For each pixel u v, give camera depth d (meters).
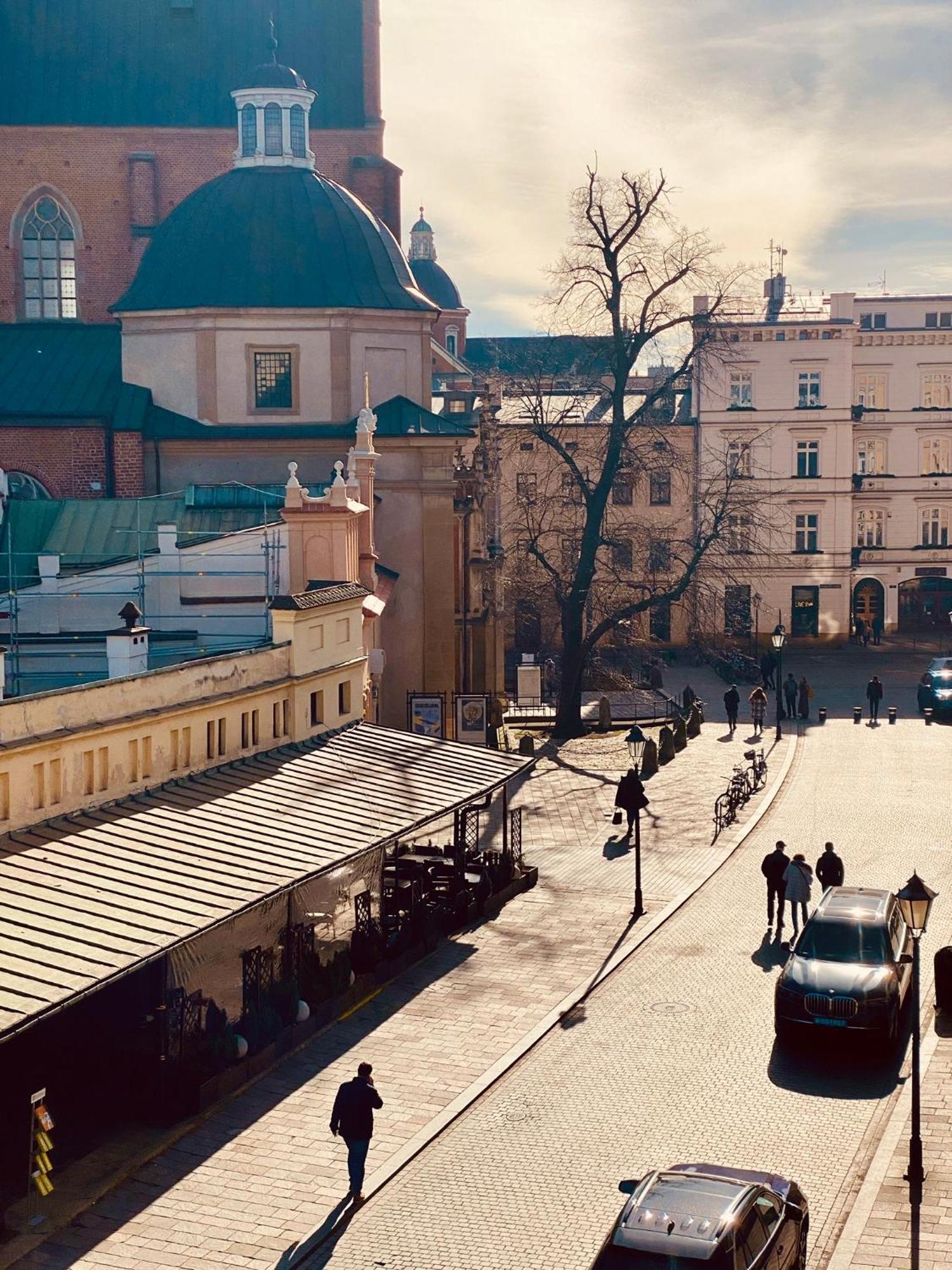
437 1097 22.17
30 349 53.84
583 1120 21.42
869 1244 17.55
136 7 60.12
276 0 60.59
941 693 61.16
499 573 61.97
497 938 30.23
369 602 40.12
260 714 28.98
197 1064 21.78
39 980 17.44
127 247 58.16
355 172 59.81
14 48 59.09
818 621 85.75
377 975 27.19
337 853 23.94
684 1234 14.82
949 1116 21.42
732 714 58.19
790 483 85.12
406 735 32.88
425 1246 17.66
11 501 44.00
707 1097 22.22
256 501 44.47
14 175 57.75
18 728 21.70
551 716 60.16
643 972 28.14
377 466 49.69
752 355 84.31
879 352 86.25
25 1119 21.05
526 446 68.38
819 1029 23.70
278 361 49.91
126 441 49.09
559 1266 17.14
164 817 24.05
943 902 32.69
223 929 26.95
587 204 55.81
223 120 58.75
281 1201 18.77
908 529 87.69
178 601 36.75
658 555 60.38
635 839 32.38
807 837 39.47
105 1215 18.31
